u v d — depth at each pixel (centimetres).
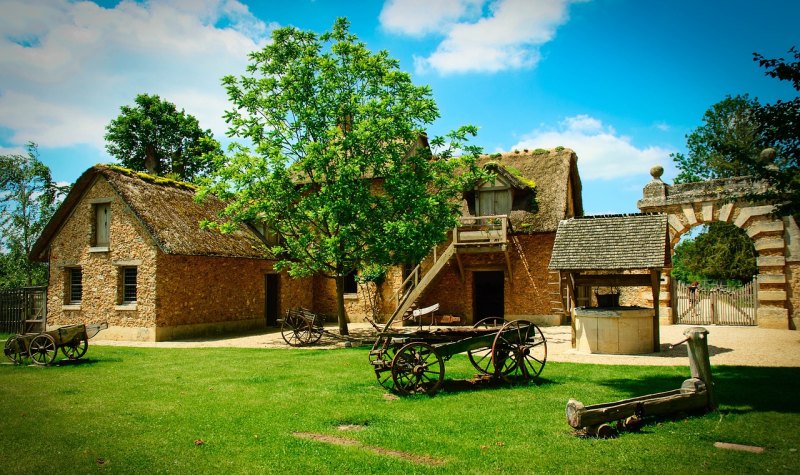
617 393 988
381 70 1939
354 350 1652
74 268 2245
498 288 2995
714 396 836
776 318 2045
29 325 2295
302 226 1980
